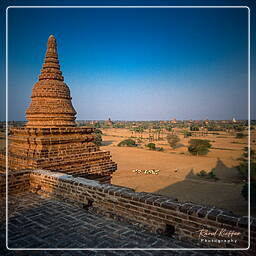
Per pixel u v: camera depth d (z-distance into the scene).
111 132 148.62
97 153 14.65
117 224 7.78
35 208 9.05
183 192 34.50
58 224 7.78
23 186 11.12
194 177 43.25
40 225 7.70
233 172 46.62
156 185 38.19
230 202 29.83
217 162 56.69
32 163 12.13
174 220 7.04
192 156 65.56
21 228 7.50
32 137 13.05
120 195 8.20
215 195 32.88
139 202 7.74
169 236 7.00
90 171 14.16
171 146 80.81
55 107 14.30
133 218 7.86
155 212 7.41
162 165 53.72
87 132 15.09
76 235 7.10
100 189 8.75
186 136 114.00
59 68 15.34
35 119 14.21
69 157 13.22
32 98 14.67
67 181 9.85
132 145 85.31
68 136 13.94
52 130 13.27
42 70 15.07
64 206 9.24
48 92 14.30
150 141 100.69
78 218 8.20
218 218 6.32
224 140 98.81
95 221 7.98
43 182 10.82
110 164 15.21
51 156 12.87
